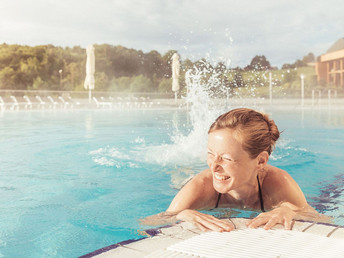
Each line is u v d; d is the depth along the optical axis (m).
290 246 1.08
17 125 7.54
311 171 2.94
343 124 7.49
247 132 1.24
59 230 1.57
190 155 3.74
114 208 1.93
